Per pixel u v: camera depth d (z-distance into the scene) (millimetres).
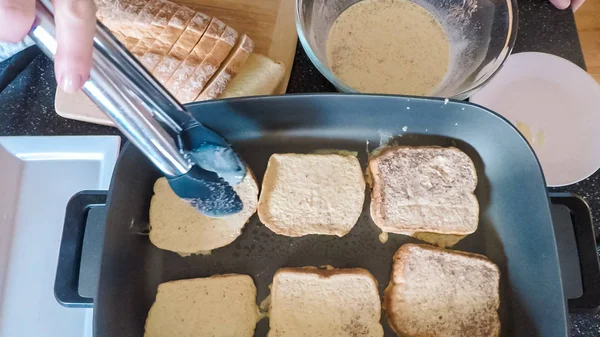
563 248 395
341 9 483
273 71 476
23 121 473
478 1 459
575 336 411
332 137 452
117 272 382
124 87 249
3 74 462
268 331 398
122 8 452
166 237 419
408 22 479
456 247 427
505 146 424
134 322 392
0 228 438
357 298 404
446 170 441
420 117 430
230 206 392
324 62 447
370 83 452
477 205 429
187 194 348
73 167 462
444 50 470
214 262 416
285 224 427
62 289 377
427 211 430
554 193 412
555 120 465
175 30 458
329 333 396
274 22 508
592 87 476
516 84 479
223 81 458
